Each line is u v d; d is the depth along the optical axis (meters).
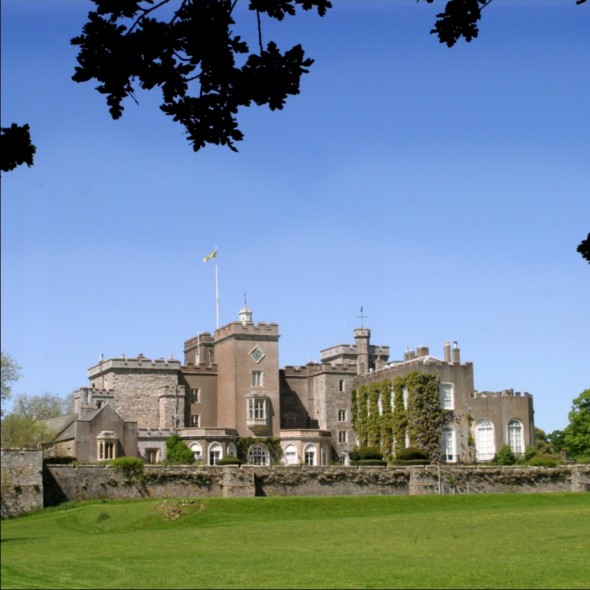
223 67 15.02
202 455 87.88
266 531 49.88
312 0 14.88
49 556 41.06
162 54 14.88
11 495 61.75
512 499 67.31
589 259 21.12
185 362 106.88
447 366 87.00
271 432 93.06
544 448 90.25
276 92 15.24
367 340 98.62
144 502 60.88
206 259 99.19
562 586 30.44
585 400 96.81
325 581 32.44
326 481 70.69
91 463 66.19
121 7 14.84
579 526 49.00
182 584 32.34
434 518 54.25
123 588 31.77
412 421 85.31
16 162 14.76
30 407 122.50
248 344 94.19
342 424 98.06
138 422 92.38
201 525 55.28
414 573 34.00
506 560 37.25
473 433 86.56
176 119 15.38
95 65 14.78
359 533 48.28
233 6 14.91
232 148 15.61
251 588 31.22
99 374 95.44
